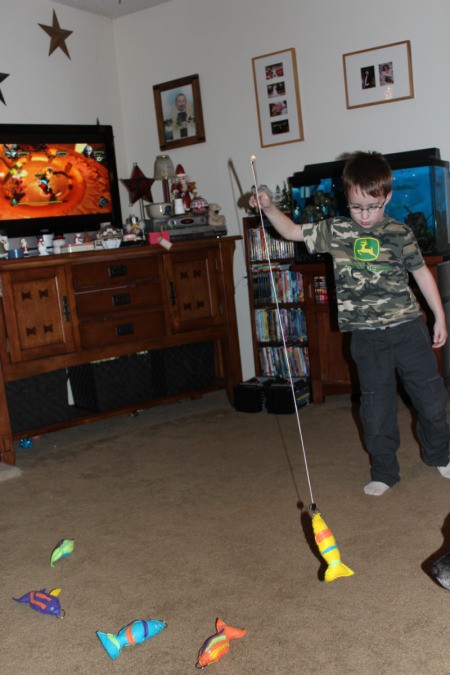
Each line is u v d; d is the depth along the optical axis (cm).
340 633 177
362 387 264
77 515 276
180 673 168
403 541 223
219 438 365
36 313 356
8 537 260
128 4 473
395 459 270
